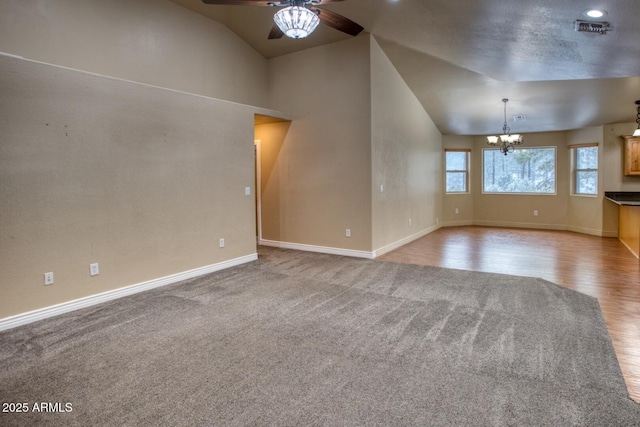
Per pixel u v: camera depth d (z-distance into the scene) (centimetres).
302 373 228
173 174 425
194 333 288
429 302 356
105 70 414
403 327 297
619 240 709
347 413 189
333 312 331
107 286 366
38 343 272
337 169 566
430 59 555
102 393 208
